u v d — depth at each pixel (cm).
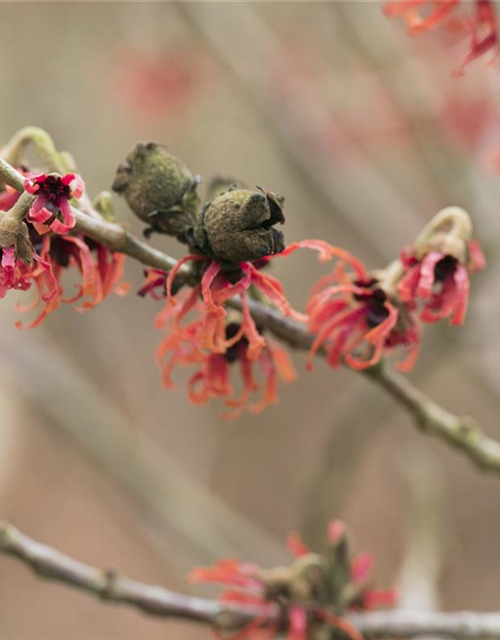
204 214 209
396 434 999
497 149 332
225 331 245
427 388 1177
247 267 213
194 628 1068
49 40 873
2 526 289
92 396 609
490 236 520
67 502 1130
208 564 584
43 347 657
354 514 1151
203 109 793
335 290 242
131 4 777
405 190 748
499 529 1166
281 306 213
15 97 846
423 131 598
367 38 623
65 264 225
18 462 1107
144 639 1063
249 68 654
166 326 247
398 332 248
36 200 184
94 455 596
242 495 1180
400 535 1122
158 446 748
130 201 228
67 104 851
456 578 1086
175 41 762
